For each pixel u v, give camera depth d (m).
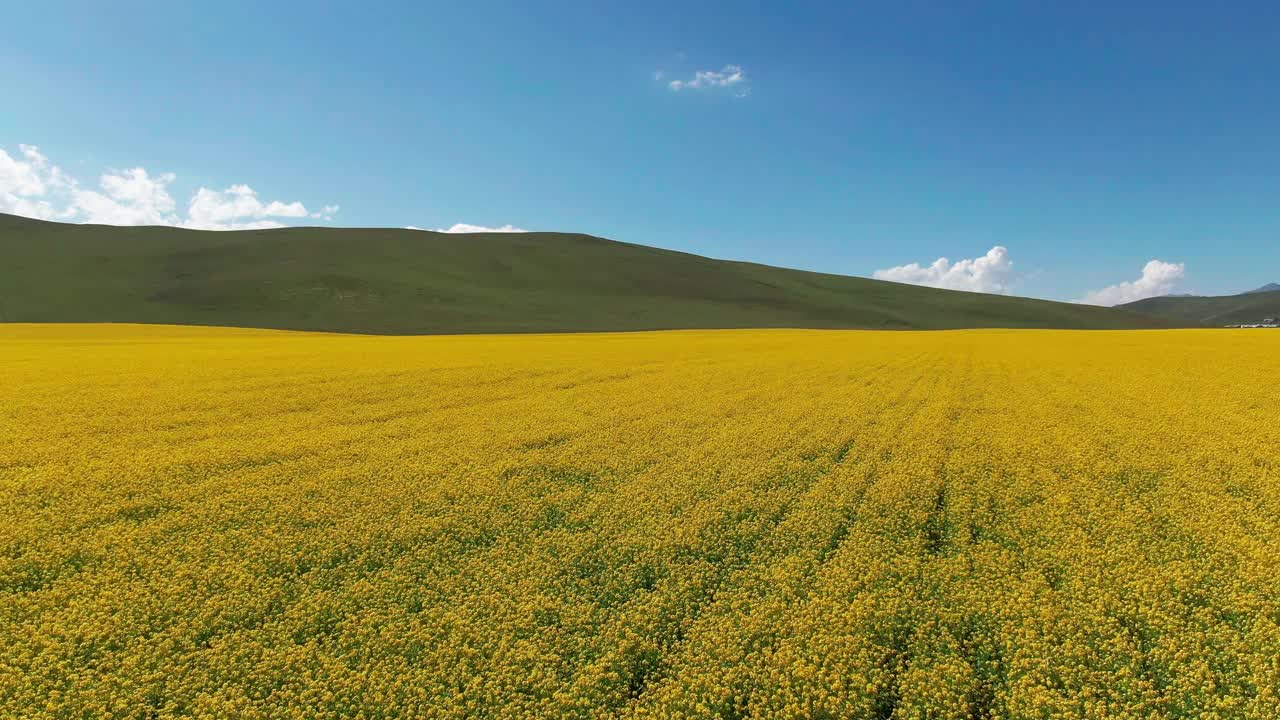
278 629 8.72
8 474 14.45
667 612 9.13
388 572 10.26
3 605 9.30
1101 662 7.80
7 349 40.03
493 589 9.72
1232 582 9.35
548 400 24.22
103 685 7.59
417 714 7.13
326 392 25.23
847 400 24.19
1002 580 9.72
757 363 36.34
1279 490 12.94
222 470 15.13
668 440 18.06
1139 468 14.85
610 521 12.19
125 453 16.22
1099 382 28.36
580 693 7.50
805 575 10.11
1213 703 7.04
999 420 20.39
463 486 14.08
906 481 14.15
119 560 10.47
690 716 7.09
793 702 7.23
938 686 7.48
